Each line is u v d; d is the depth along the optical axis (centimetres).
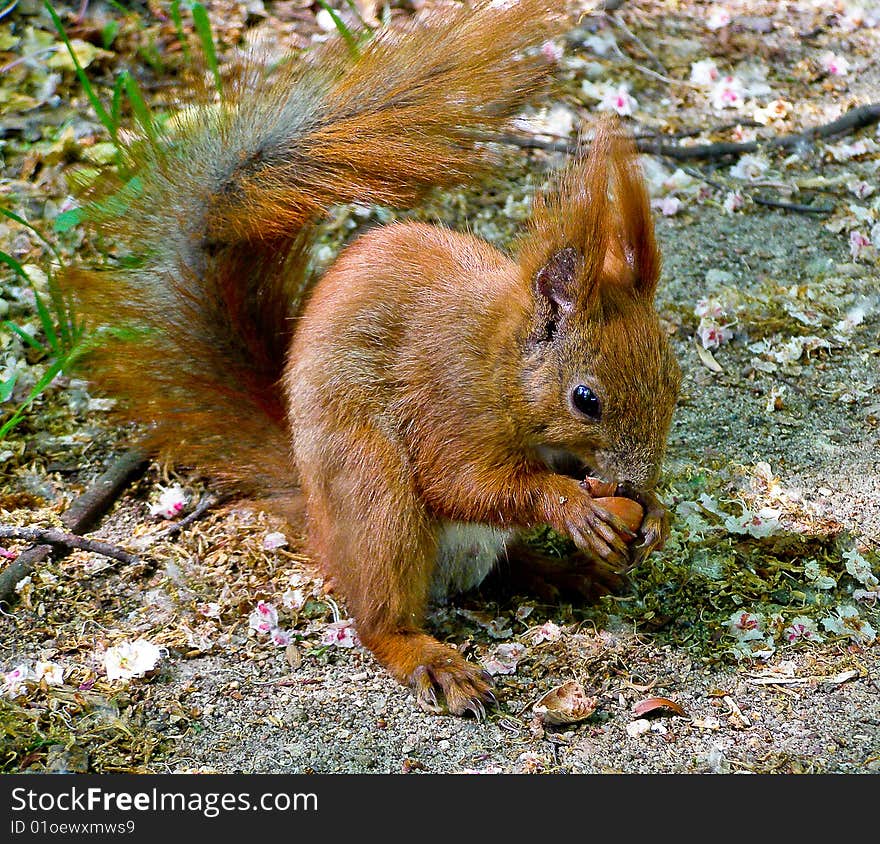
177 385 841
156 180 843
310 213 782
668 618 779
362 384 755
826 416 944
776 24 1397
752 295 1052
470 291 749
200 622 772
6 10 1209
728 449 913
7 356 973
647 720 702
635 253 714
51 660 739
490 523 750
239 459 842
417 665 725
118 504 876
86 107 1176
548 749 683
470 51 772
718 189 1170
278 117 805
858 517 852
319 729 696
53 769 666
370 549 744
